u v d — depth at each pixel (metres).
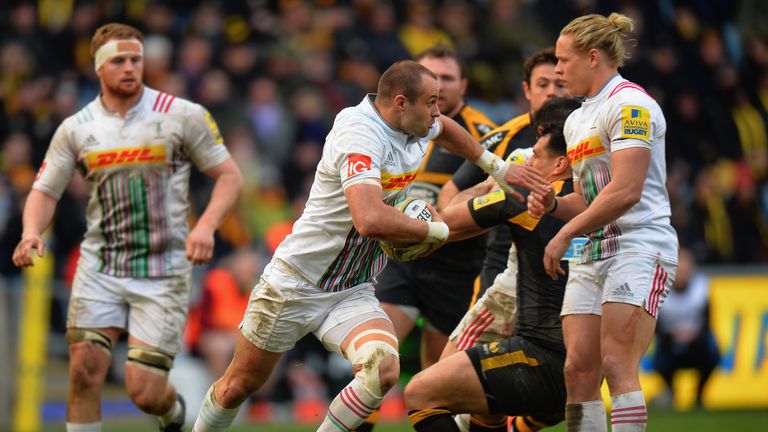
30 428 34.91
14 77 46.94
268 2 55.03
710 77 56.62
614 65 18.33
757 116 55.78
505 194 19.28
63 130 22.69
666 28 57.97
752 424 32.47
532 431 21.52
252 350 19.06
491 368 18.97
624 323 17.97
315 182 18.78
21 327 35.19
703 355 37.91
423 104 17.88
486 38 56.75
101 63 22.33
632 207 18.03
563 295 19.23
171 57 48.00
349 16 52.78
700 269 38.81
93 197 22.78
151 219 22.70
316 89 49.25
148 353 22.50
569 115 18.89
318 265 18.62
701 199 48.00
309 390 38.53
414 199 18.17
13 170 42.34
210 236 22.30
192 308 38.31
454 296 23.97
